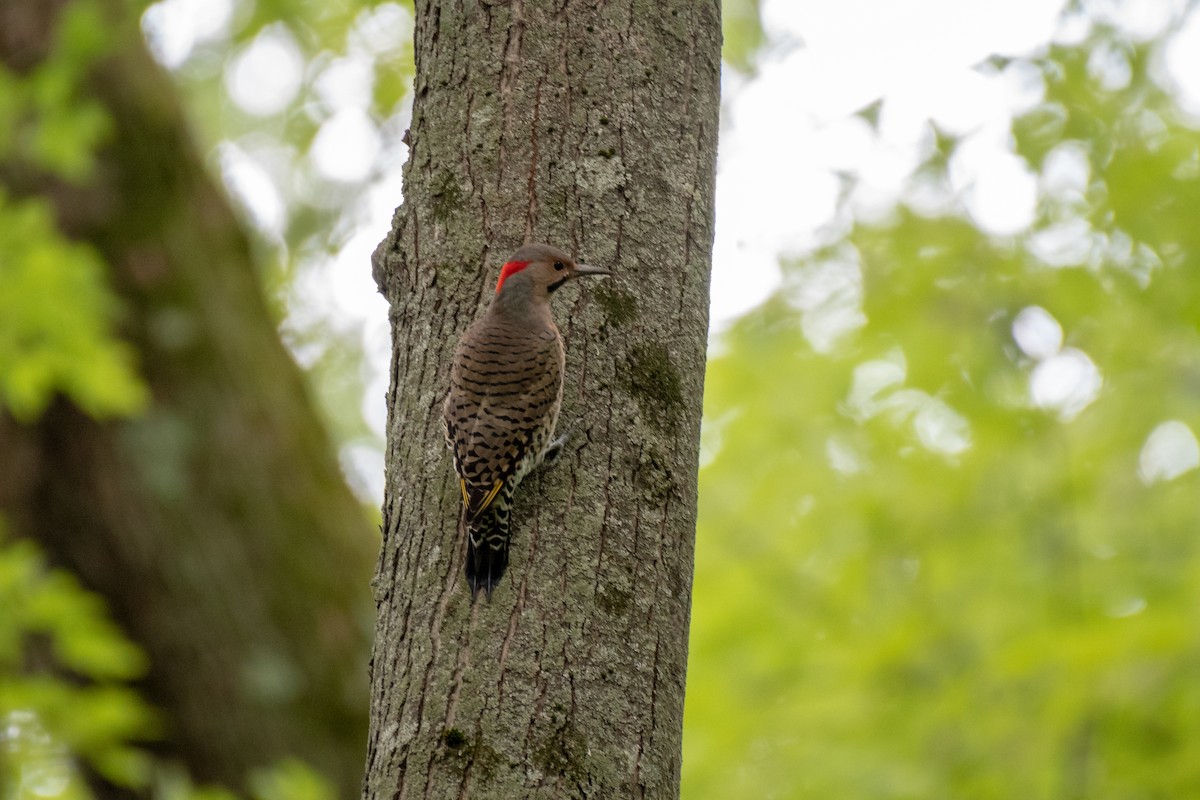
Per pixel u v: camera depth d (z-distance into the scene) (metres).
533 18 6.79
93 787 13.01
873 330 16.08
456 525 6.16
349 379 21.05
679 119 6.82
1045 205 15.28
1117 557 15.12
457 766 5.55
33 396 12.04
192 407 13.00
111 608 12.62
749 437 16.84
